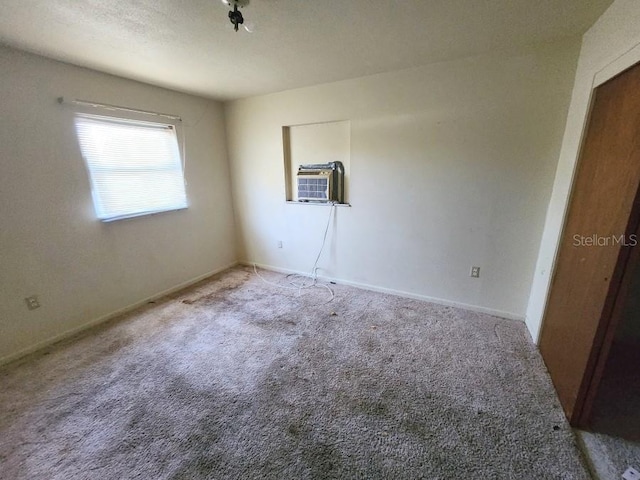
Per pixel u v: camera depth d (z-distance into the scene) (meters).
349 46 2.03
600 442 1.39
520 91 2.15
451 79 2.35
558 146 2.12
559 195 2.04
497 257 2.50
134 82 2.69
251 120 3.49
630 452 1.34
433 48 2.09
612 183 1.39
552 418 1.53
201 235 3.58
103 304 2.65
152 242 3.02
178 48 2.00
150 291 3.05
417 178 2.68
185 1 1.44
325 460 1.33
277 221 3.68
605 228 1.39
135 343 2.28
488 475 1.25
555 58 2.01
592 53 1.73
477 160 2.40
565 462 1.30
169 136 3.09
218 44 1.95
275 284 3.42
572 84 1.99
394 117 2.65
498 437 1.43
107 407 1.66
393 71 2.56
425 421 1.53
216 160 3.66
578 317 1.56
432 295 2.88
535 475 1.25
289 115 3.21
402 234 2.88
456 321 2.52
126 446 1.42
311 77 2.70
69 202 2.35
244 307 2.86
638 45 1.23
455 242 2.65
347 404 1.65
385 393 1.73
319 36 1.86
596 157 1.60
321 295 3.09
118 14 1.55
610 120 1.48
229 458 1.35
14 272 2.10
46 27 1.68
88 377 1.91
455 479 1.24
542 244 2.28
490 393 1.71
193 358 2.09
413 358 2.04
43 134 2.16
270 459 1.34
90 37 1.82
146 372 1.95
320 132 3.16
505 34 1.88
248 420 1.56
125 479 1.27
